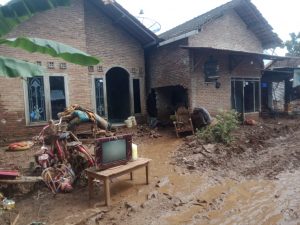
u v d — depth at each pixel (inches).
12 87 385.4
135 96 525.0
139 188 236.4
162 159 320.8
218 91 497.4
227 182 255.8
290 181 255.4
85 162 244.8
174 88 511.2
